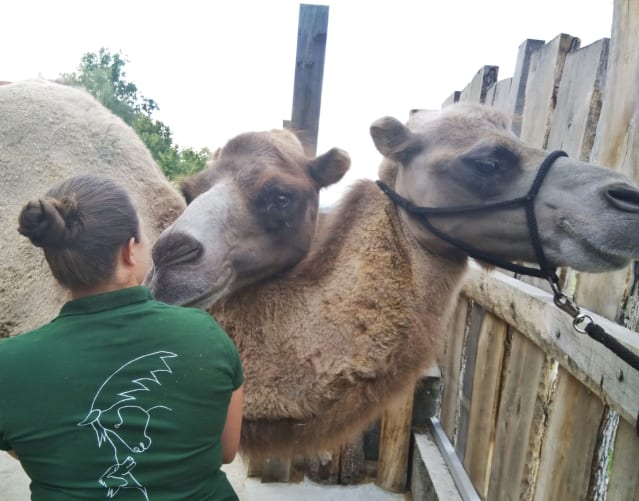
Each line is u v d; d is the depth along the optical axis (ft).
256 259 8.08
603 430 6.86
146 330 4.71
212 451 4.93
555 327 7.78
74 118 10.06
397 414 13.94
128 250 5.02
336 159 8.75
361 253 8.45
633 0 6.86
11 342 4.69
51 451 4.44
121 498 4.46
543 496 8.36
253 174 8.16
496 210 7.74
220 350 4.99
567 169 7.30
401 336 8.08
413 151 8.53
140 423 4.52
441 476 12.23
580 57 8.45
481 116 8.38
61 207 4.63
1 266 8.90
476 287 12.42
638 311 6.52
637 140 6.67
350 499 13.79
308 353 7.88
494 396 11.01
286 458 8.59
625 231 6.50
